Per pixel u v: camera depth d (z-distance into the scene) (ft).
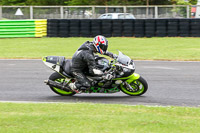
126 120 47.11
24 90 77.36
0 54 134.92
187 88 79.05
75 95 73.46
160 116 50.55
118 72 67.10
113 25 184.34
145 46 156.46
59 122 46.01
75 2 331.16
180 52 138.41
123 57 67.56
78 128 43.14
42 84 83.56
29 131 41.86
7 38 188.44
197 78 90.17
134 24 184.03
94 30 184.34
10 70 101.71
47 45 160.97
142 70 101.40
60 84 68.90
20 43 168.66
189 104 65.31
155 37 184.03
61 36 187.11
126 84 68.74
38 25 188.24
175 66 108.17
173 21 182.29
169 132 42.09
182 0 361.71
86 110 54.49
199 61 118.32
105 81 67.36
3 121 46.29
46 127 43.62
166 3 319.06
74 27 185.47
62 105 58.65
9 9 228.43
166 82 85.40
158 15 237.04
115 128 43.14
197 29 180.96
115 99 69.26
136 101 67.36
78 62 66.23
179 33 183.21
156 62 116.26
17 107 56.80
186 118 50.14
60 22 186.19
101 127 43.55
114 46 156.66
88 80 67.41
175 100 68.39
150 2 316.81
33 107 56.90
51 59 68.90
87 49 65.46
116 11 238.27
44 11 233.76
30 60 120.67
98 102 66.59
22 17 230.68
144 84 69.41
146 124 45.21
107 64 67.15
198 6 233.76
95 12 238.27
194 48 148.87
